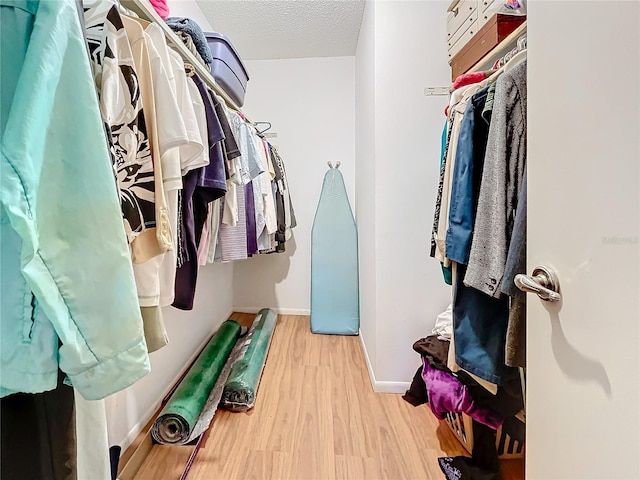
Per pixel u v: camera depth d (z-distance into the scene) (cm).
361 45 230
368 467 116
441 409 121
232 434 134
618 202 42
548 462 55
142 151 67
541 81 57
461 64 149
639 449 39
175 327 168
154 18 89
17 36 40
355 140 281
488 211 77
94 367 42
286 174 290
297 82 286
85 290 42
